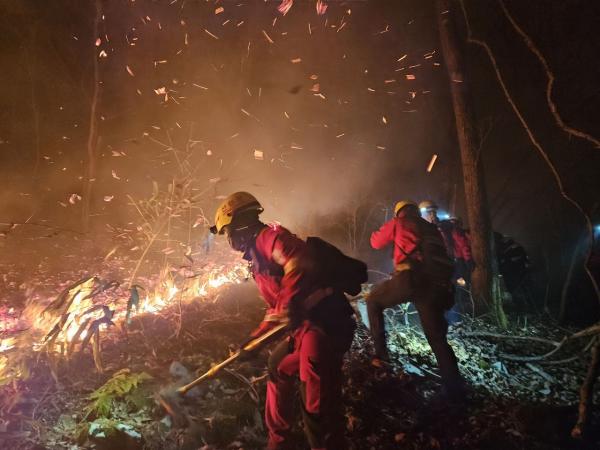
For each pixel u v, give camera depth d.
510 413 4.56
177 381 3.67
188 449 3.23
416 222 4.90
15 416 3.18
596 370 4.18
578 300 9.88
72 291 4.08
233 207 3.19
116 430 3.11
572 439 4.31
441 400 4.59
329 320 3.08
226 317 5.01
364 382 4.46
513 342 6.93
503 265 8.40
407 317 6.71
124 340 4.22
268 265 3.15
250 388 3.84
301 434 3.62
